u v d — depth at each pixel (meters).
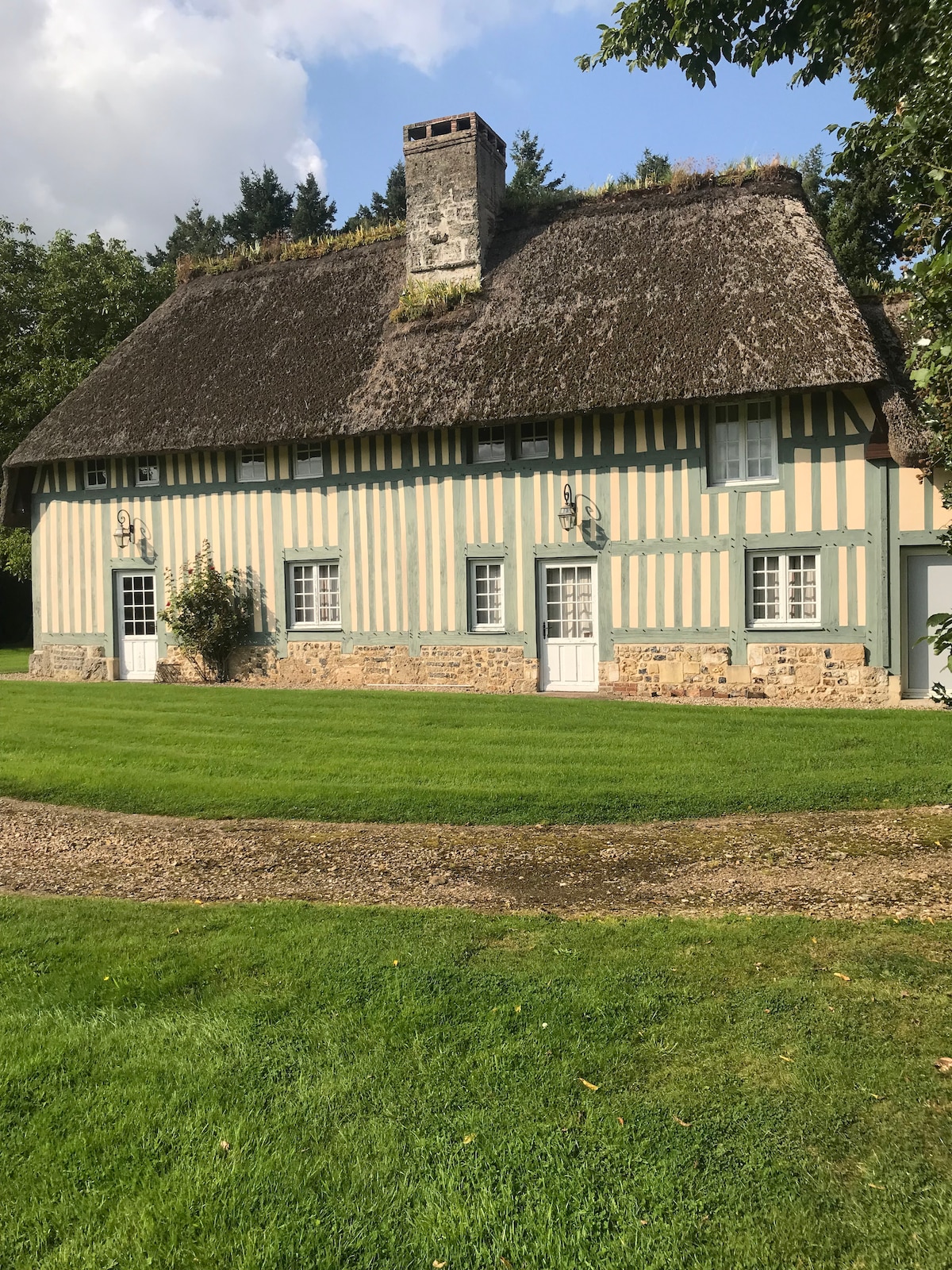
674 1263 2.36
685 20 5.47
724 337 11.95
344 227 38.28
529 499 13.21
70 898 5.36
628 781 7.58
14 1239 2.49
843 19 5.06
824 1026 3.43
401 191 36.75
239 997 3.83
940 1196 2.55
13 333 25.12
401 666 14.15
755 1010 3.56
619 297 13.27
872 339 11.34
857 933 4.31
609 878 5.46
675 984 3.81
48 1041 3.49
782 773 7.64
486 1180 2.67
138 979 4.04
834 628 11.69
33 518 16.98
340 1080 3.18
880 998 3.63
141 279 25.44
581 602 13.11
